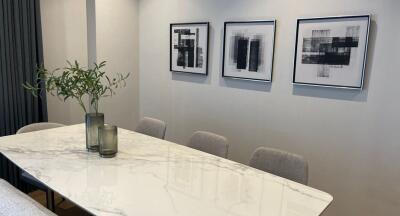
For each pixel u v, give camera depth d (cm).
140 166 189
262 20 284
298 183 172
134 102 409
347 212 258
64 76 199
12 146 220
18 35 306
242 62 304
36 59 328
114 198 148
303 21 260
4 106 305
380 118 234
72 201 145
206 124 346
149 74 397
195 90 351
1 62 297
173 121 380
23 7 308
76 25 377
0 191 140
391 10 220
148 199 148
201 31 331
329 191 265
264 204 146
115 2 366
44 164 188
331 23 246
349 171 253
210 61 331
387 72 227
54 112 369
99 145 202
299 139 278
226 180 172
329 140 261
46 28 350
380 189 240
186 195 153
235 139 323
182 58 354
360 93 240
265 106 296
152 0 376
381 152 236
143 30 393
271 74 285
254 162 209
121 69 385
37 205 132
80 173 176
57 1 356
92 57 361
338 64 246
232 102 320
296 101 275
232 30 307
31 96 326
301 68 266
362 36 232
